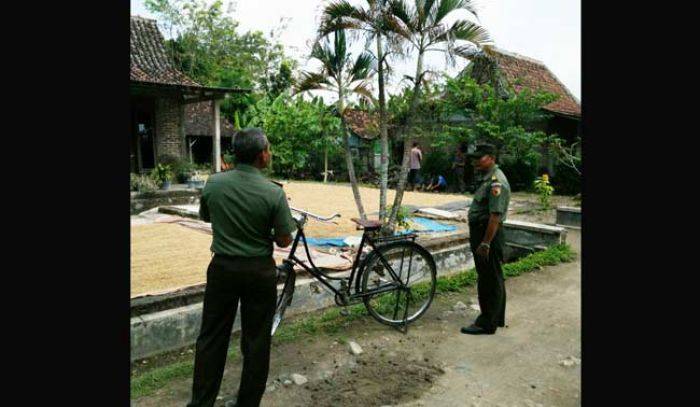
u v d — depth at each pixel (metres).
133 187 10.62
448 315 4.82
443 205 11.41
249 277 2.92
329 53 7.15
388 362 3.78
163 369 3.60
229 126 19.69
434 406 3.17
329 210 10.23
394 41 6.47
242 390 3.01
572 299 5.26
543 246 7.43
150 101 13.29
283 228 2.99
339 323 4.54
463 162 15.67
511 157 15.73
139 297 4.05
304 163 20.45
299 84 7.37
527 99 14.84
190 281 4.75
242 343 3.11
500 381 3.50
